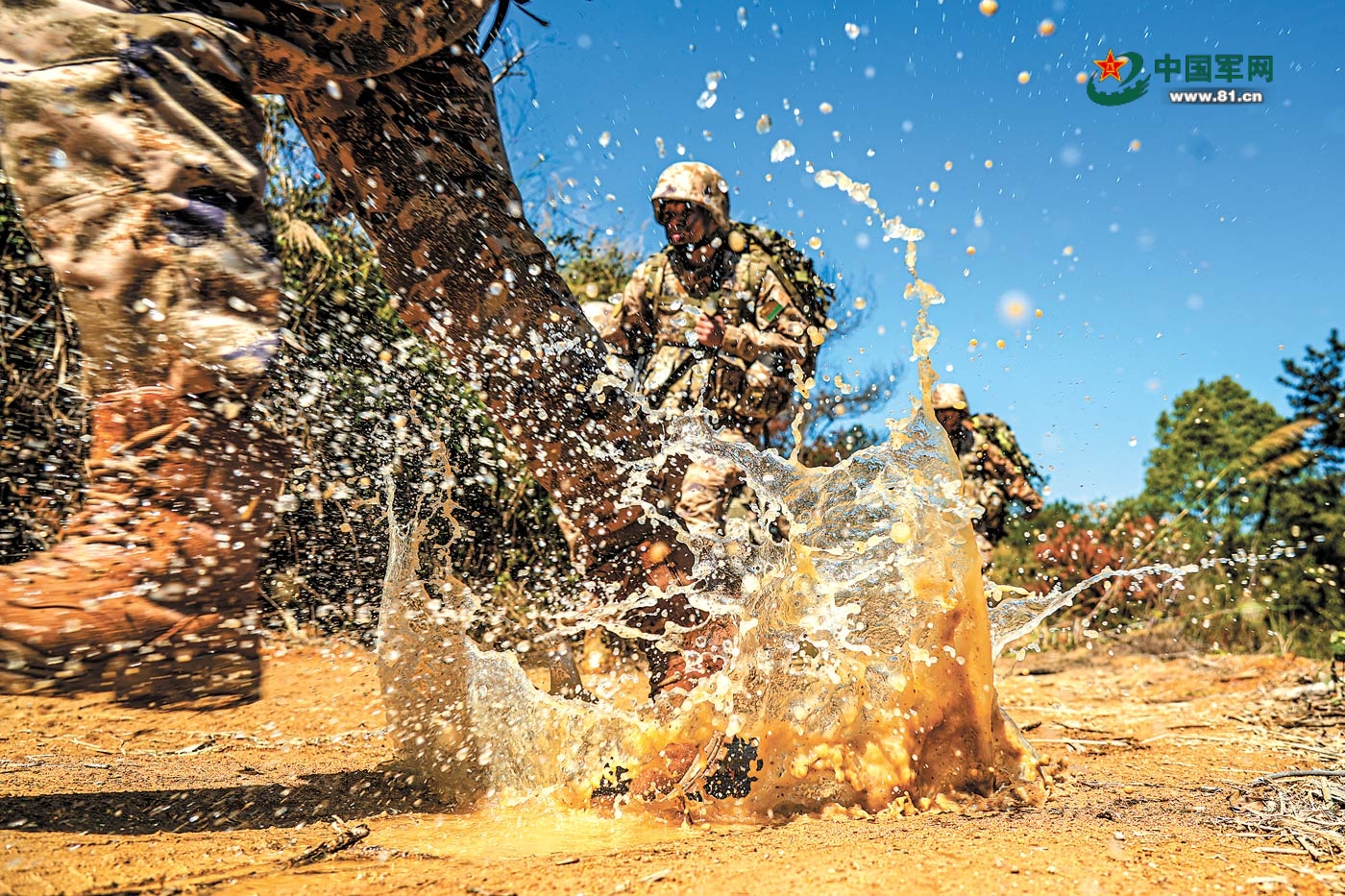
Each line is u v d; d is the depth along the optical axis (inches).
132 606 41.1
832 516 76.2
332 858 56.5
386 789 77.6
